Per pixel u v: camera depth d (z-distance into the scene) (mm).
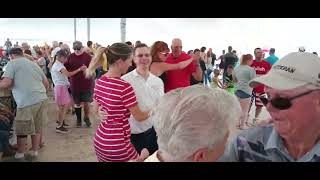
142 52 2604
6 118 3750
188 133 886
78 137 5508
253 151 1086
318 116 1025
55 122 6500
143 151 1641
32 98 4137
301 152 1065
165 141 930
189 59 3652
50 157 4406
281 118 1045
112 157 2279
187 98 927
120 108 2229
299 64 1013
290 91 1003
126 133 2303
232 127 945
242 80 5867
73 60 5871
